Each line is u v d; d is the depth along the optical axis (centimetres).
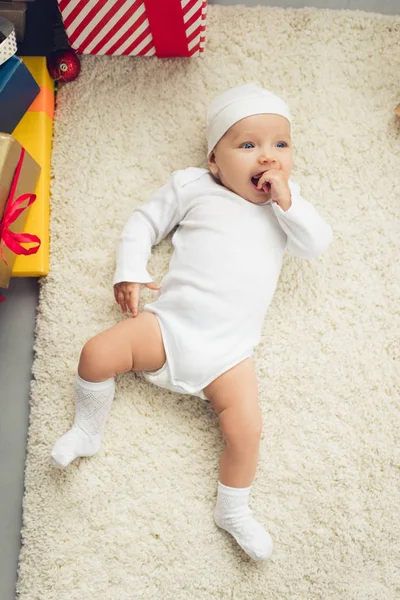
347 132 132
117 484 119
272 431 123
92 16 118
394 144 133
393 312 128
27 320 126
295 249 118
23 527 117
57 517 117
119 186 129
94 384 112
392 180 132
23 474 120
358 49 135
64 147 129
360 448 123
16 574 117
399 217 131
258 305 116
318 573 119
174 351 113
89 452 117
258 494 121
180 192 120
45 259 122
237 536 114
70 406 121
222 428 114
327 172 131
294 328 126
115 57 131
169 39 124
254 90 117
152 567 117
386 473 123
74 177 128
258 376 124
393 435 124
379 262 129
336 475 122
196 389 114
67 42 133
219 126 116
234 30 133
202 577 117
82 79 131
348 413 124
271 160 112
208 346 113
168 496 119
